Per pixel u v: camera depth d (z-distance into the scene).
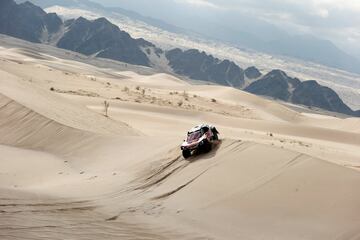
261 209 14.44
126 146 28.34
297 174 15.61
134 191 18.42
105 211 15.86
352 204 13.18
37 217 13.62
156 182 19.00
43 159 28.48
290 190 14.91
